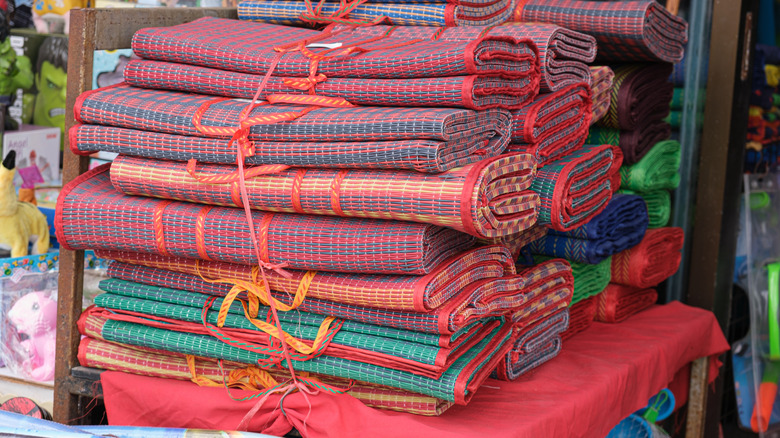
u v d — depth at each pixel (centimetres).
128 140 185
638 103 255
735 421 377
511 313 197
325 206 168
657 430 263
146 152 184
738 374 364
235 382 194
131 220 187
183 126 179
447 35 204
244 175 174
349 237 168
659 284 321
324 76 179
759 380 347
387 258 164
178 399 194
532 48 190
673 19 254
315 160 168
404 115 160
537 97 202
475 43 164
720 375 323
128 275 201
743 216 362
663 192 288
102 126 190
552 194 198
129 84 201
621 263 265
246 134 173
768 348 349
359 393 183
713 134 305
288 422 185
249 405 186
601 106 238
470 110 166
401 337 172
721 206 306
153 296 198
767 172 380
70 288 210
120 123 187
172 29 201
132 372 205
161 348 196
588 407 201
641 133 261
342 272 175
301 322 183
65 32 332
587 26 239
